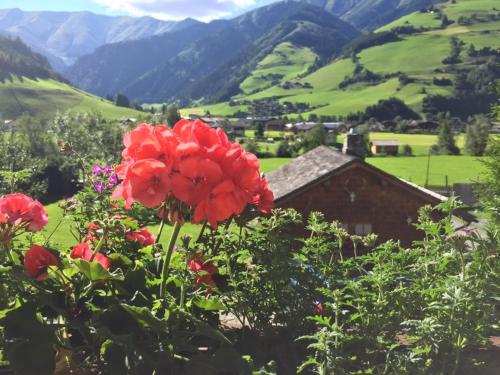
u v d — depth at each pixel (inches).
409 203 774.5
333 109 7524.6
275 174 931.3
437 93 7475.4
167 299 83.9
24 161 773.9
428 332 88.3
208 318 101.1
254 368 79.5
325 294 99.4
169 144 76.7
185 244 90.0
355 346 96.3
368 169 761.6
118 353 78.2
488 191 406.9
